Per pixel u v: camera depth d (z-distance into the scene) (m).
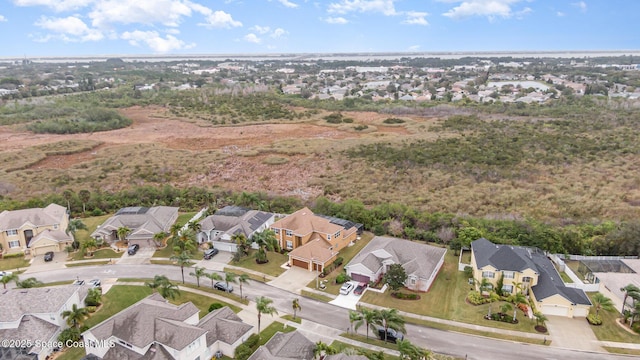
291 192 92.31
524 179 91.56
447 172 96.75
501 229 66.94
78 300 48.06
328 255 60.38
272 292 54.47
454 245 64.88
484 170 96.19
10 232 64.75
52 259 63.34
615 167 96.06
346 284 54.72
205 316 45.47
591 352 42.53
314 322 47.91
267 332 45.81
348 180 96.00
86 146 125.81
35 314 42.84
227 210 75.75
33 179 97.50
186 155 117.56
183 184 98.44
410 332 45.84
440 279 57.62
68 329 43.22
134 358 37.56
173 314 41.72
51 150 121.19
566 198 80.75
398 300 52.44
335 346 43.16
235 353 41.53
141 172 103.81
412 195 85.69
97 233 67.88
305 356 38.91
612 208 75.94
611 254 62.69
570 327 46.56
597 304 48.94
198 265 61.97
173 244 66.50
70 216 78.56
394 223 72.19
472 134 126.12
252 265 61.88
